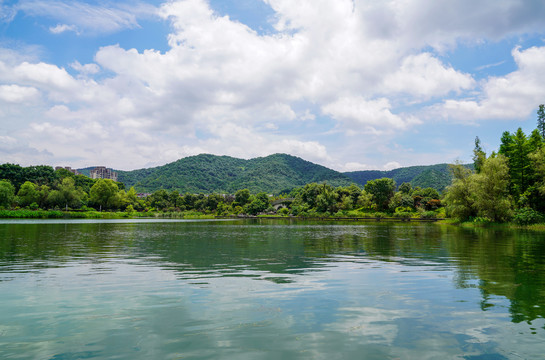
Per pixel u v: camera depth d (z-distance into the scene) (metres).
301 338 7.42
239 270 15.90
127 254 21.84
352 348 6.88
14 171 158.50
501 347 6.95
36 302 10.21
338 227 66.06
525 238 36.16
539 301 10.38
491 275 14.57
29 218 106.94
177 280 13.48
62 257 20.22
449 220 94.56
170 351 6.70
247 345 7.02
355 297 10.87
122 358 6.38
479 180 63.59
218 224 80.19
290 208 191.25
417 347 6.95
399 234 43.56
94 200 160.88
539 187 60.69
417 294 11.28
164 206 191.75
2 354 6.52
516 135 70.06
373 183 149.25
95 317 8.80
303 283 12.95
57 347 6.88
